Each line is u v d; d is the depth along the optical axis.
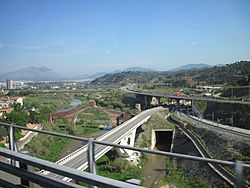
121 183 3.74
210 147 53.62
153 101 140.12
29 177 5.35
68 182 4.66
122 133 60.88
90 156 4.77
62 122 91.50
